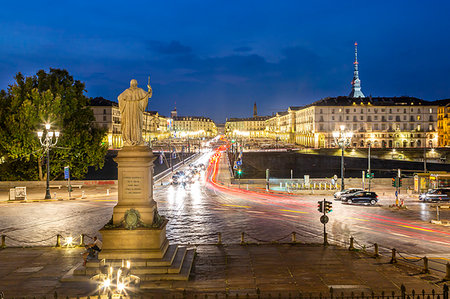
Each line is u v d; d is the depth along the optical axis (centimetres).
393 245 2198
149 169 1580
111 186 5612
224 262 1712
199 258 1781
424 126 14050
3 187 5366
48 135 4244
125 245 1513
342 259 1775
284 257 1806
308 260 1755
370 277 1509
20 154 5059
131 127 1574
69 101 5600
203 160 10988
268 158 10188
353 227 2728
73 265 1672
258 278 1484
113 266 1439
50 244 2214
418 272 1584
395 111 14038
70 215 3247
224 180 6681
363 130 13988
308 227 2727
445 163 9275
